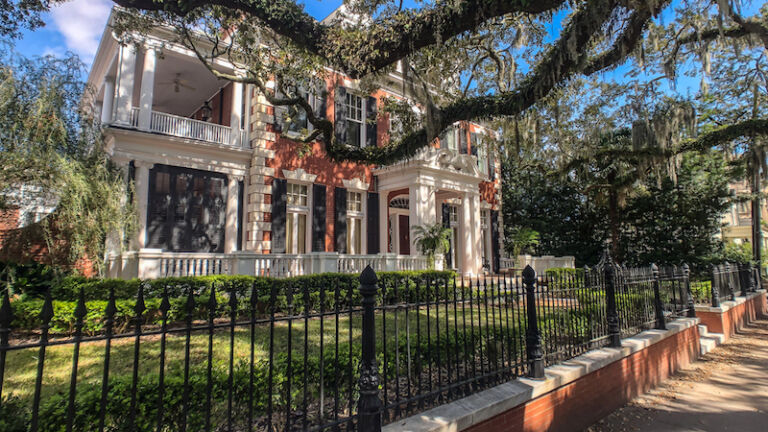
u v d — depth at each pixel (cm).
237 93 1441
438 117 723
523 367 439
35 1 756
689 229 1889
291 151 1505
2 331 180
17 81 844
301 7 616
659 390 613
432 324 722
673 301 807
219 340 647
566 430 439
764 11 1205
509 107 682
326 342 605
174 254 1052
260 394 348
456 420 316
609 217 2005
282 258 1180
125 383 314
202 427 321
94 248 893
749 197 1748
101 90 1566
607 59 723
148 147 1216
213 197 1355
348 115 1683
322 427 278
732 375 688
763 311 1405
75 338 198
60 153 880
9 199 827
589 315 561
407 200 2022
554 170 1881
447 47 843
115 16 935
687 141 1348
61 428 275
